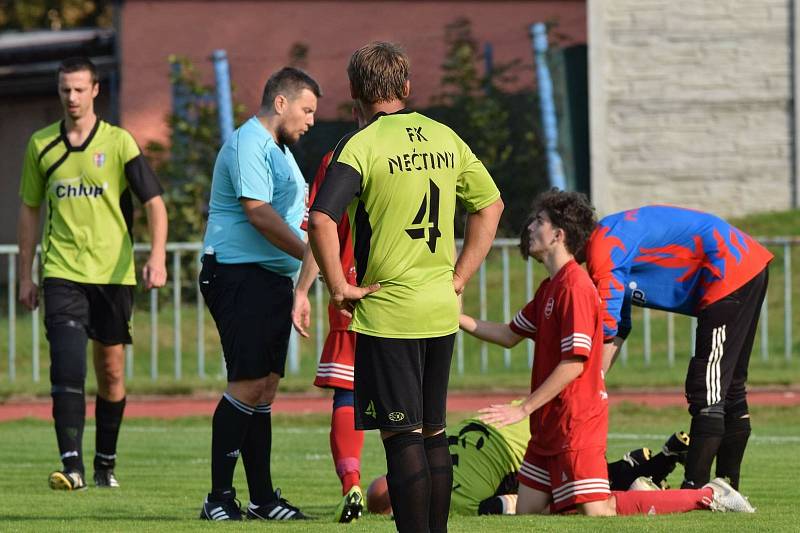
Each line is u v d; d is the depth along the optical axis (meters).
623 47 66.81
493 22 76.75
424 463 16.75
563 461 21.41
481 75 76.12
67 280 26.70
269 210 21.67
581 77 67.75
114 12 77.62
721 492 21.52
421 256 16.88
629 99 66.81
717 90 66.69
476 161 17.88
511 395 44.66
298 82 22.56
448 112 67.38
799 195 66.44
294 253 21.59
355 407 16.91
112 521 20.88
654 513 21.22
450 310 17.06
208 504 21.62
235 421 21.67
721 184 66.81
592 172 66.81
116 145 26.89
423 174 16.92
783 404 40.94
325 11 77.38
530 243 21.83
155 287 26.83
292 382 46.19
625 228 23.12
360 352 16.84
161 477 28.48
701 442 22.91
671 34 66.62
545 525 19.61
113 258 26.97
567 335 21.08
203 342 49.25
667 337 50.91
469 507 22.75
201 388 46.09
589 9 66.69
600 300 21.78
